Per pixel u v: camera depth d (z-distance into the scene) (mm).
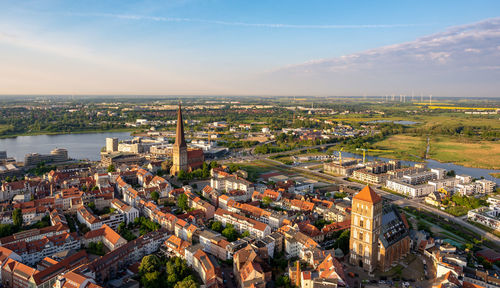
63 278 189875
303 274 197000
